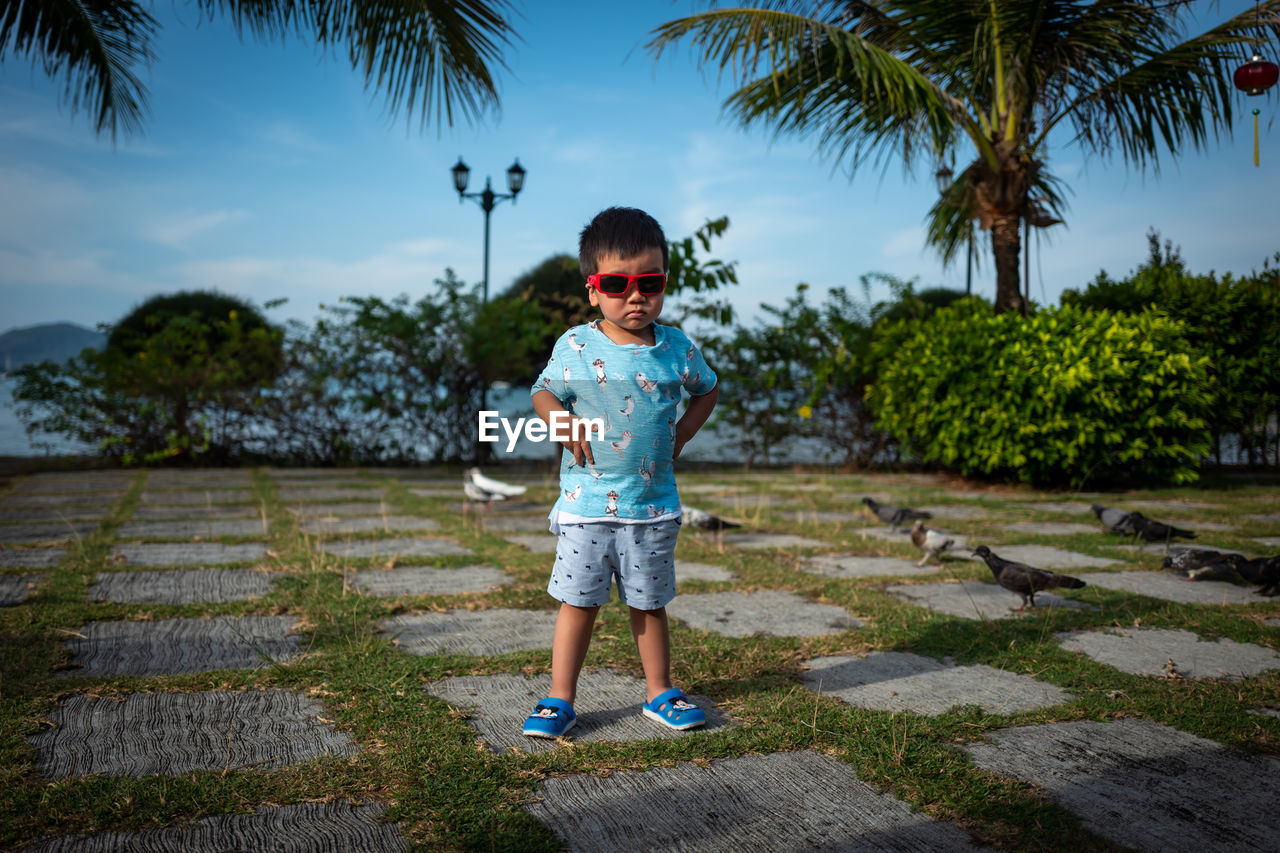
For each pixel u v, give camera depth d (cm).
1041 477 820
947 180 1141
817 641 308
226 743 212
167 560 453
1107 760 205
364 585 400
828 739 217
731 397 1124
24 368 1011
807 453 1138
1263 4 734
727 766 203
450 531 564
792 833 170
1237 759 206
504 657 284
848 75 803
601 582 233
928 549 458
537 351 1148
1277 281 983
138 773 193
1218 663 284
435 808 177
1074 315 795
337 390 1099
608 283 223
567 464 238
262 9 581
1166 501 734
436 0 579
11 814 171
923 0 779
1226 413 967
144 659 280
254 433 1094
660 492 234
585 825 173
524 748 211
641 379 228
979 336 806
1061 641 312
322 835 167
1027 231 862
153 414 1045
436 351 1099
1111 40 793
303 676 262
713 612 357
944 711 239
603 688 261
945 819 175
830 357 1067
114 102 700
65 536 526
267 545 505
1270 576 379
